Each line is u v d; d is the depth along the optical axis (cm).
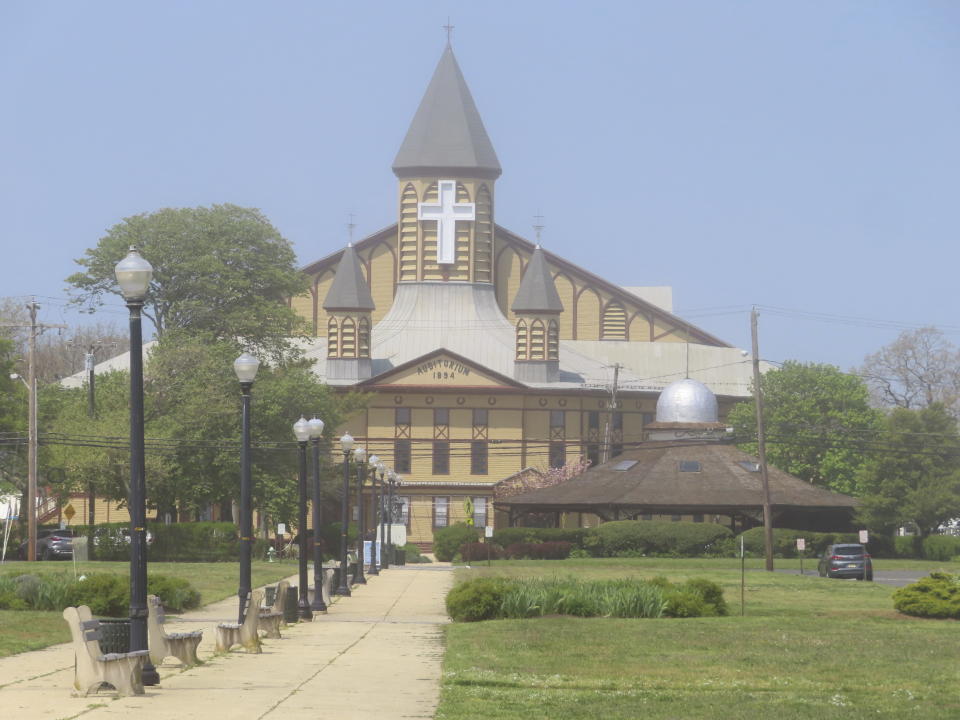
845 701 2339
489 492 13088
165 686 2414
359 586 6644
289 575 6881
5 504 11894
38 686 2398
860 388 12588
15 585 4319
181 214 11100
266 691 2364
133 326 2400
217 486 9594
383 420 13212
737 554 10175
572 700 2309
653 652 3127
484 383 13238
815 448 12162
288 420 10225
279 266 11512
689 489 11000
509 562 9550
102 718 2006
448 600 4281
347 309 13412
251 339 11244
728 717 2128
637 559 9669
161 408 9581
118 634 2573
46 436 9206
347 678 2597
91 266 10831
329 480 11325
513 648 3181
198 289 11038
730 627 3806
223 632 3117
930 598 4366
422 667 2836
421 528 13075
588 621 4041
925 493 10500
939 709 2247
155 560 9269
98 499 12206
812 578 7288
